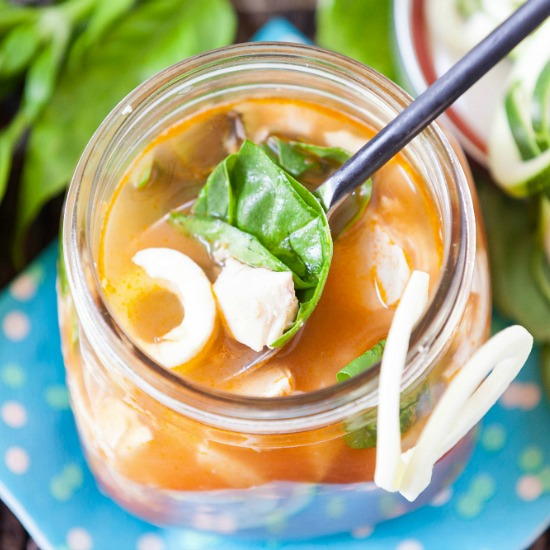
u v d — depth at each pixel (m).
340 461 0.38
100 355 0.37
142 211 0.39
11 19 0.48
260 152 0.38
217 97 0.39
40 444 0.44
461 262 0.36
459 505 0.44
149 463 0.38
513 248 0.46
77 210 0.37
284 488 0.38
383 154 0.37
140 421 0.38
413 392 0.37
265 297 0.37
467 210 0.37
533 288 0.45
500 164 0.45
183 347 0.37
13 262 0.49
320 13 0.50
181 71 0.38
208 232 0.38
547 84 0.44
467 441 0.41
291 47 0.38
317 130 0.39
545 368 0.45
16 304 0.45
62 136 0.48
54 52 0.48
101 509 0.43
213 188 0.38
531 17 0.36
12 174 0.50
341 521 0.42
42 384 0.44
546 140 0.44
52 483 0.43
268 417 0.35
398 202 0.39
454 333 0.37
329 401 0.35
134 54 0.48
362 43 0.48
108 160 0.38
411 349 0.35
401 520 0.43
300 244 0.37
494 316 0.46
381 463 0.35
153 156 0.39
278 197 0.38
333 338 0.37
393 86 0.38
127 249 0.38
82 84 0.48
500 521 0.43
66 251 0.37
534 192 0.45
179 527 0.43
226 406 0.35
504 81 0.47
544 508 0.43
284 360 0.37
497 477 0.44
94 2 0.48
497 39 0.36
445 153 0.37
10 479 0.43
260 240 0.38
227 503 0.39
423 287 0.35
